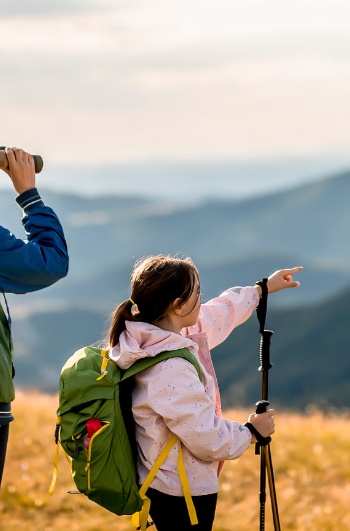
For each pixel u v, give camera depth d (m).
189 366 4.44
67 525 9.71
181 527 4.43
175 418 4.33
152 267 4.59
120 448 4.32
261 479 4.82
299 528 10.05
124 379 4.38
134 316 4.61
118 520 10.05
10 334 4.29
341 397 179.00
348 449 13.70
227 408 19.34
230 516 10.51
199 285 4.62
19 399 18.50
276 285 5.05
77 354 4.58
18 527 9.52
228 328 5.00
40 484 11.17
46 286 4.08
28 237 4.11
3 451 4.20
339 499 11.17
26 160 4.14
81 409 4.32
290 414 19.72
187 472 4.45
